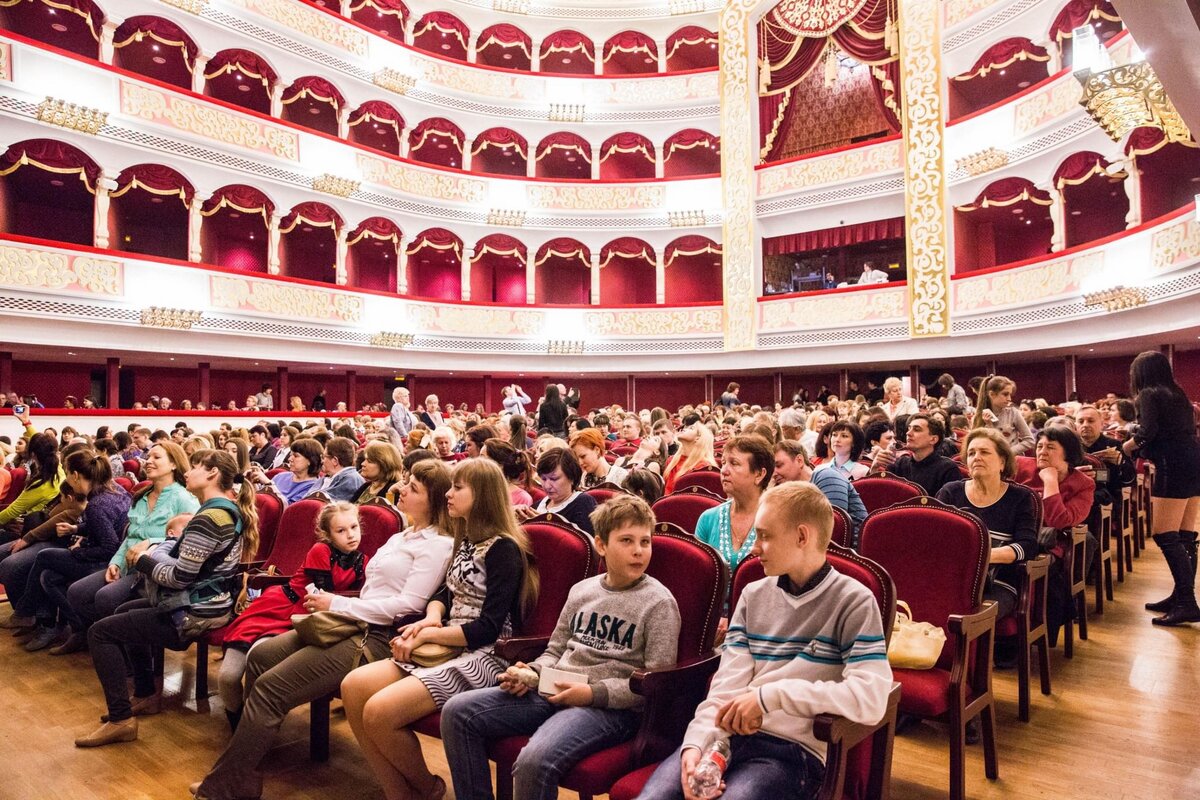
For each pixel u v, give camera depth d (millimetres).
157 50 16969
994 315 14883
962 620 2814
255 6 16141
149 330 13945
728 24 19594
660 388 20844
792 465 3807
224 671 3389
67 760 3436
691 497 3969
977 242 17375
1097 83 5020
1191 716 3592
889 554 3291
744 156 19078
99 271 13180
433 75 19406
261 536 4824
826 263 20344
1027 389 16688
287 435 8414
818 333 17578
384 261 21453
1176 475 4941
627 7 20797
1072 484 4473
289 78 16938
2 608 6129
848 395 18500
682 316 19375
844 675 2047
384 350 17891
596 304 19766
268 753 3539
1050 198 14742
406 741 2740
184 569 3621
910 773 3129
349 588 3561
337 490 5309
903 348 16547
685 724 2492
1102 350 14602
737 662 2219
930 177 16156
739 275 18906
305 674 3031
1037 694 3918
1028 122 14406
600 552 2645
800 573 2178
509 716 2572
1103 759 3199
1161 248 11281
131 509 4621
